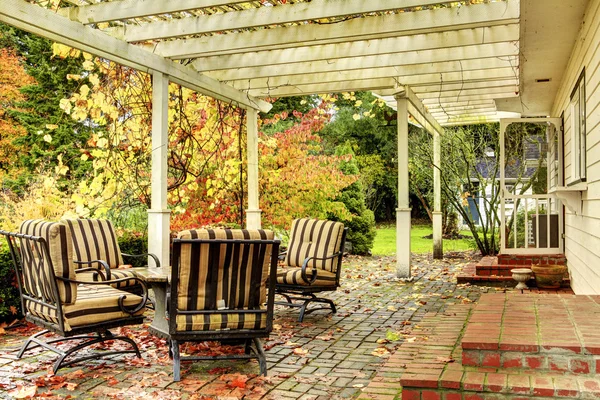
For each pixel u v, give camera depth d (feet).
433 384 9.10
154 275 14.10
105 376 12.80
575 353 9.16
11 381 12.41
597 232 16.25
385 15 19.34
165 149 21.99
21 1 15.98
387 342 15.71
